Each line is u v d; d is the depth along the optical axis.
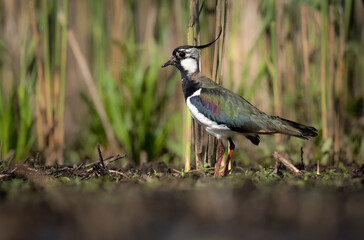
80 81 17.02
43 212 7.37
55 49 13.23
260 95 14.66
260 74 13.55
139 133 14.30
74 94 17.05
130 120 14.81
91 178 10.02
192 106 10.59
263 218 7.05
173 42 16.06
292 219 6.98
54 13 13.10
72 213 7.32
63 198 8.24
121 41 15.83
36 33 13.10
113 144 14.59
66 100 16.41
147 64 16.45
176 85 16.02
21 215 7.23
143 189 9.02
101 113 14.69
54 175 10.23
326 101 13.12
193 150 11.49
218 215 7.19
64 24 13.12
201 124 10.69
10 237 6.28
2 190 8.84
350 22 13.55
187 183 9.59
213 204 7.81
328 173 10.53
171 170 11.31
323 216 7.14
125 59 16.00
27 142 13.91
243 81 13.49
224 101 10.31
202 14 12.29
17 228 6.63
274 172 10.35
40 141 13.66
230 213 7.30
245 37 14.68
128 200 8.11
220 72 11.06
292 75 14.12
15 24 15.13
